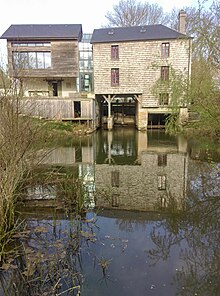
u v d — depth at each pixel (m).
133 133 19.83
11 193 4.36
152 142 15.38
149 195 6.27
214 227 4.56
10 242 3.99
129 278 3.22
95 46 21.02
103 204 5.71
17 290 2.97
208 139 12.26
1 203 4.08
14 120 4.53
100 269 3.39
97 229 4.52
